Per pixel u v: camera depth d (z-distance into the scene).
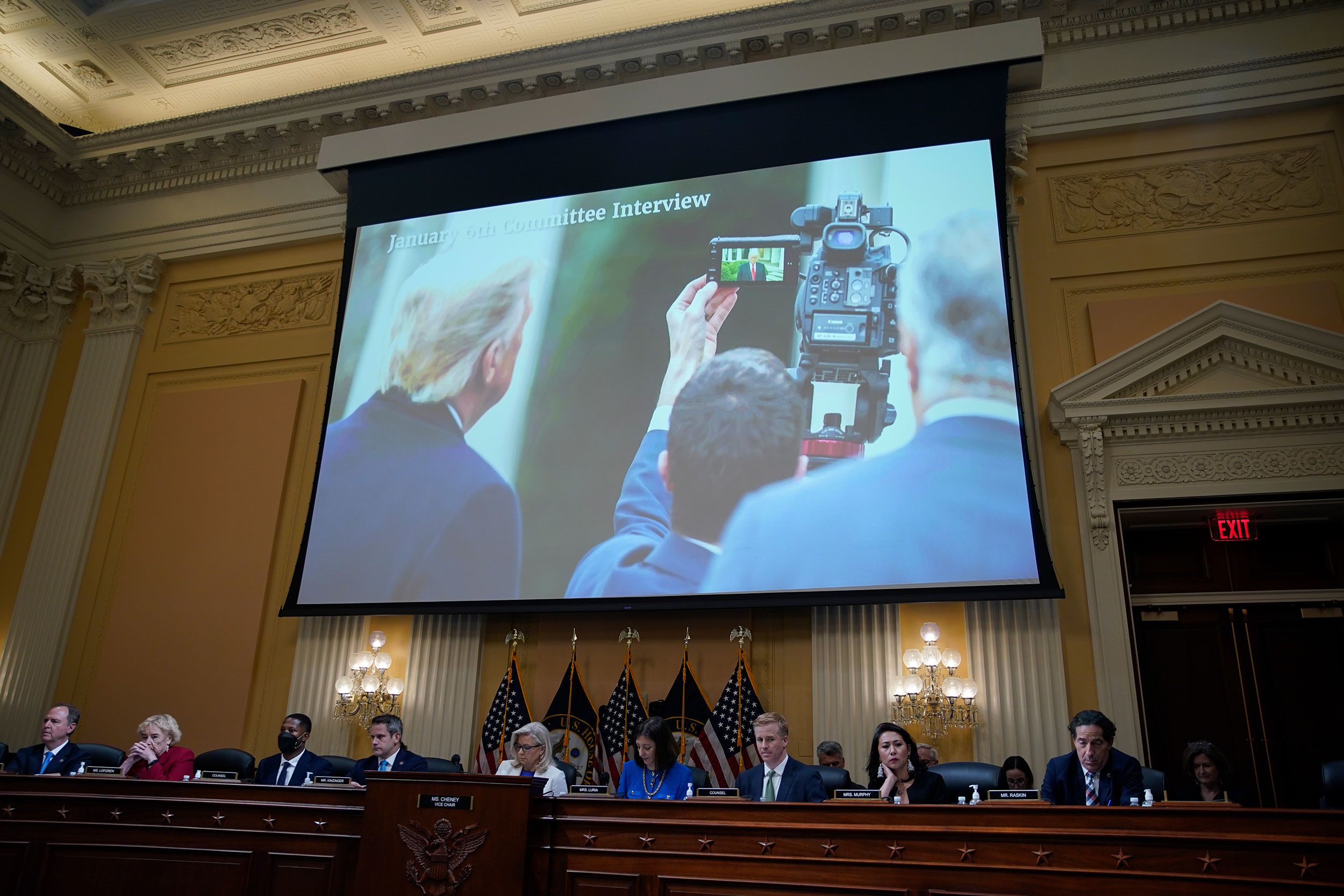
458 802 3.69
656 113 7.74
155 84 9.62
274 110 9.12
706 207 7.46
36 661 8.09
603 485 6.96
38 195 9.72
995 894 3.20
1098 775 3.88
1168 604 6.66
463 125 8.25
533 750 4.51
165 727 5.14
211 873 3.94
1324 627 6.43
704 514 6.62
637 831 3.64
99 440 8.78
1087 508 6.38
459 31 8.91
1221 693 6.43
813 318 6.88
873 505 6.32
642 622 6.91
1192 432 6.41
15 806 4.21
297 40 9.09
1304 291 6.58
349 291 8.19
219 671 7.73
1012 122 7.43
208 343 9.04
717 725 6.44
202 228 9.41
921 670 6.24
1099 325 6.86
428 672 7.09
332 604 7.21
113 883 4.02
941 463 6.30
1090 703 6.00
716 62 8.09
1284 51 7.09
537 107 8.09
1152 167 7.20
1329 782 3.79
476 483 7.27
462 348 7.70
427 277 8.02
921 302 6.72
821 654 6.47
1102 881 3.11
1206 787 4.60
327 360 8.59
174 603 8.10
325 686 7.31
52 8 8.78
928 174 7.01
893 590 6.09
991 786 4.77
